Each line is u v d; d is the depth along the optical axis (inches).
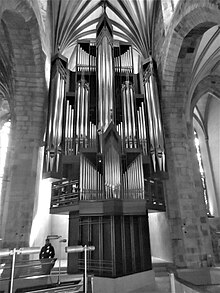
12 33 396.5
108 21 534.0
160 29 515.5
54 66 479.8
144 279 341.1
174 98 483.8
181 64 463.2
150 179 400.8
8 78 495.8
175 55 452.8
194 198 427.2
